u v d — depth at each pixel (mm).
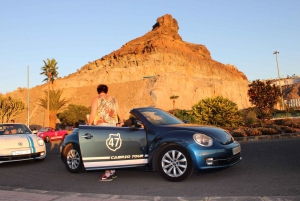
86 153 6648
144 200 4703
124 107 126312
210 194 5082
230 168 7340
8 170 9031
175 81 143625
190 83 147125
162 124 6789
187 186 5762
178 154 6184
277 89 32094
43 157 10414
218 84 155000
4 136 10227
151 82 142625
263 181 5828
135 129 6613
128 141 6559
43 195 5242
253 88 32625
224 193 5098
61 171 8453
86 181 6879
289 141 12070
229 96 153250
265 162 7852
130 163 6523
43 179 7371
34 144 10125
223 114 22891
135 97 133250
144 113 7000
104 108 6906
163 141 6266
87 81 178875
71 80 178750
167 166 6277
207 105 23875
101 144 6648
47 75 58812
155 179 6633
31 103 116188
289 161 7785
